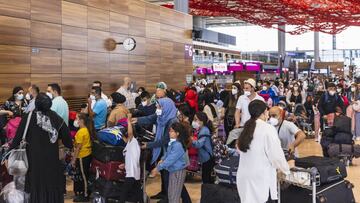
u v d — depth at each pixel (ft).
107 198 18.65
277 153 12.38
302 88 56.75
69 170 20.18
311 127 42.42
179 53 48.98
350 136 27.63
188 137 16.88
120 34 37.17
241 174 12.96
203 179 20.70
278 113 17.93
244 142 12.63
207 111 28.35
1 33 24.72
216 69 67.05
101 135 19.04
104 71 34.83
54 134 13.99
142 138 20.53
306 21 112.88
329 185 15.48
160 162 17.35
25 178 13.92
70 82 30.68
